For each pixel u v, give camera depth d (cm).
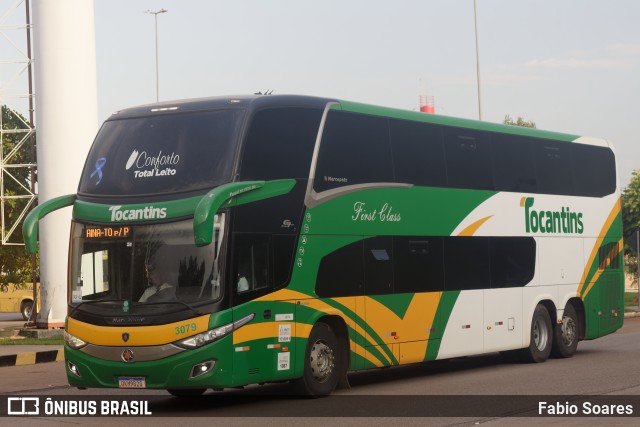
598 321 2234
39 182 2886
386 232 1639
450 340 1777
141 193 1398
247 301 1366
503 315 1923
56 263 2852
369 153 1619
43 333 2789
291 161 1462
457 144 1841
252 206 1388
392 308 1639
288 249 1441
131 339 1341
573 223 2164
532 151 2053
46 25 2875
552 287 2083
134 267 1366
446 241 1781
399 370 1973
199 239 1280
